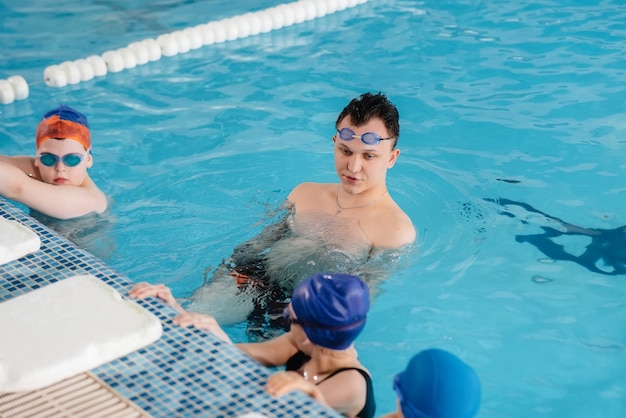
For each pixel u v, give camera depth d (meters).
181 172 4.87
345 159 3.82
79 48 6.75
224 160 5.01
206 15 7.57
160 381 2.51
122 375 2.53
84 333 2.62
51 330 2.63
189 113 5.67
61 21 7.33
